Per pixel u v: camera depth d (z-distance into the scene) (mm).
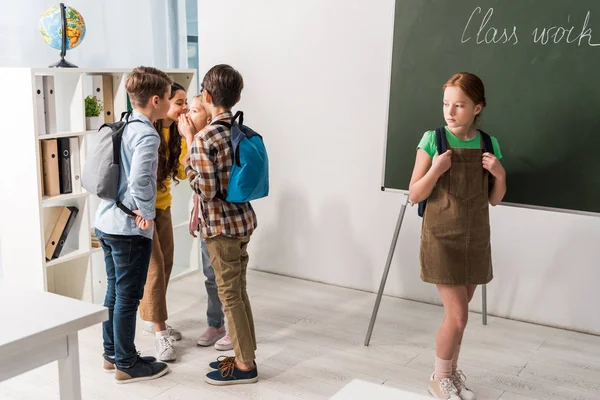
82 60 3900
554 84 2758
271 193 4152
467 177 2463
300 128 3977
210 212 2543
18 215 3291
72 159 3410
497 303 3498
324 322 3393
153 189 2479
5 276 3430
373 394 1282
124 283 2580
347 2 3693
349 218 3896
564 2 2703
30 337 1411
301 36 3875
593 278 3238
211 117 2668
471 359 2967
